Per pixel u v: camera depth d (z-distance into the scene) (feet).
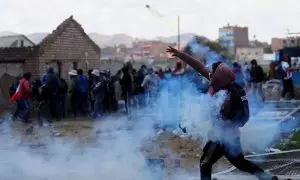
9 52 66.18
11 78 64.34
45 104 56.18
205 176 20.48
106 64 98.32
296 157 29.04
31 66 65.05
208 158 20.45
